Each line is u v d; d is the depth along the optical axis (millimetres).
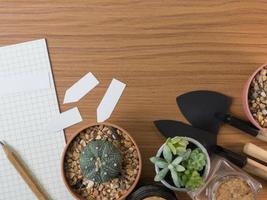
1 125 308
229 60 307
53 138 307
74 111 307
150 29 307
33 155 307
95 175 264
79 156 284
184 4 307
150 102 307
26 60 309
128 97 307
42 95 309
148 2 307
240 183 276
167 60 307
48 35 307
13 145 307
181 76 307
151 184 287
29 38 307
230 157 291
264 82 289
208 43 307
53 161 307
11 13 306
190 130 303
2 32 307
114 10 307
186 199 301
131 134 306
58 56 307
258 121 290
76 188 290
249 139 303
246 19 306
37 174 306
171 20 307
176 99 306
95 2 307
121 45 307
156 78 307
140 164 284
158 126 304
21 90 309
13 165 304
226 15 307
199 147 271
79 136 290
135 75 307
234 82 306
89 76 307
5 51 308
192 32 307
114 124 299
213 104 305
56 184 306
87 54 307
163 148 263
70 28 307
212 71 307
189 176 261
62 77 307
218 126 304
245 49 307
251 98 292
